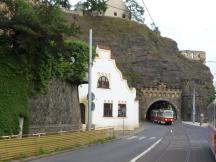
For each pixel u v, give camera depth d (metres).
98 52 65.12
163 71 121.50
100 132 38.91
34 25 28.19
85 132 33.62
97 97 64.62
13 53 30.08
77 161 21.92
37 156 23.52
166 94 113.94
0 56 29.22
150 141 41.28
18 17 27.98
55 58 32.88
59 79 39.59
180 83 121.94
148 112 116.62
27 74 31.36
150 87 113.81
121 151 28.91
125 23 132.75
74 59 42.91
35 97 33.47
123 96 68.56
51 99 37.31
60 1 32.94
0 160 19.84
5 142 20.36
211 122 28.08
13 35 29.39
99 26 131.12
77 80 44.31
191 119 119.12
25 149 22.64
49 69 35.03
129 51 124.88
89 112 38.62
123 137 47.47
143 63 121.62
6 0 29.12
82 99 61.28
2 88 28.56
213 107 26.05
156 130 66.62
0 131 27.28
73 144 30.47
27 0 32.22
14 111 29.17
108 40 126.31
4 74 28.98
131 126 69.38
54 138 26.84
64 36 32.72
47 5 29.97
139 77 118.44
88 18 133.25
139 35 127.88
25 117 30.61
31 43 28.81
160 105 119.69
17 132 29.09
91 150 29.28
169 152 29.31
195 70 128.12
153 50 125.56
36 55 32.06
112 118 66.50
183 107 119.81
